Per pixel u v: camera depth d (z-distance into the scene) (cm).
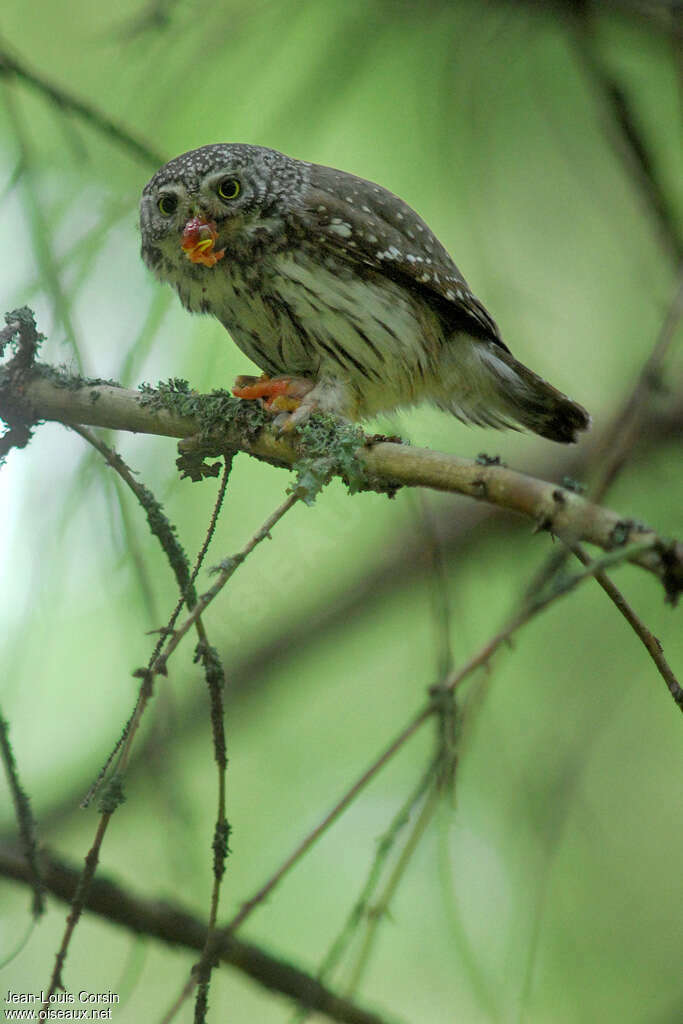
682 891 845
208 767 1007
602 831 826
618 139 866
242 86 887
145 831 960
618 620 922
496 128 969
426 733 975
